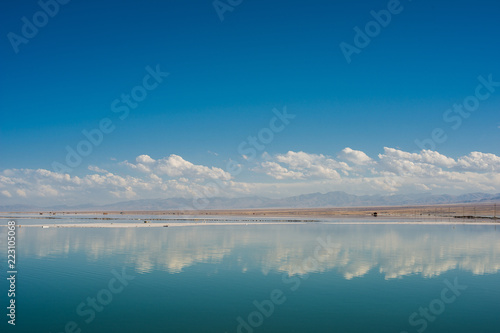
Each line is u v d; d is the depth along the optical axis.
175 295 18.62
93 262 27.58
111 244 38.56
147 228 63.12
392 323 14.77
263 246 36.62
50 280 21.78
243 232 53.94
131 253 32.06
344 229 59.66
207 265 26.28
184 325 14.60
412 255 30.55
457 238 44.25
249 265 26.23
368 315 15.65
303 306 16.86
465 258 29.12
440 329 14.16
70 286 20.44
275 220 96.75
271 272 23.86
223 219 106.25
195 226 69.00
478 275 23.00
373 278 22.17
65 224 76.19
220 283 21.05
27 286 20.48
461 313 15.91
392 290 19.41
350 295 18.61
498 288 19.81
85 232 54.38
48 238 45.12
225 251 33.16
